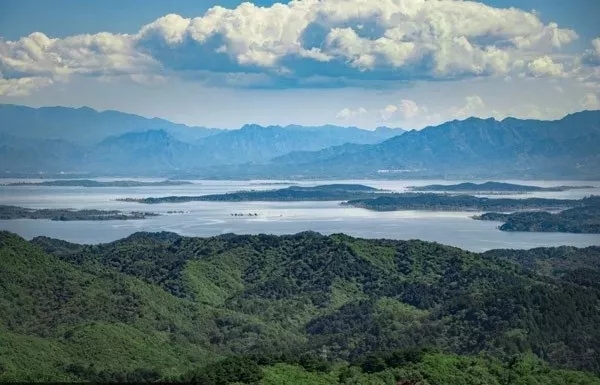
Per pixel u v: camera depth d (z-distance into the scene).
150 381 154.75
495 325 184.12
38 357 163.88
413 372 149.50
